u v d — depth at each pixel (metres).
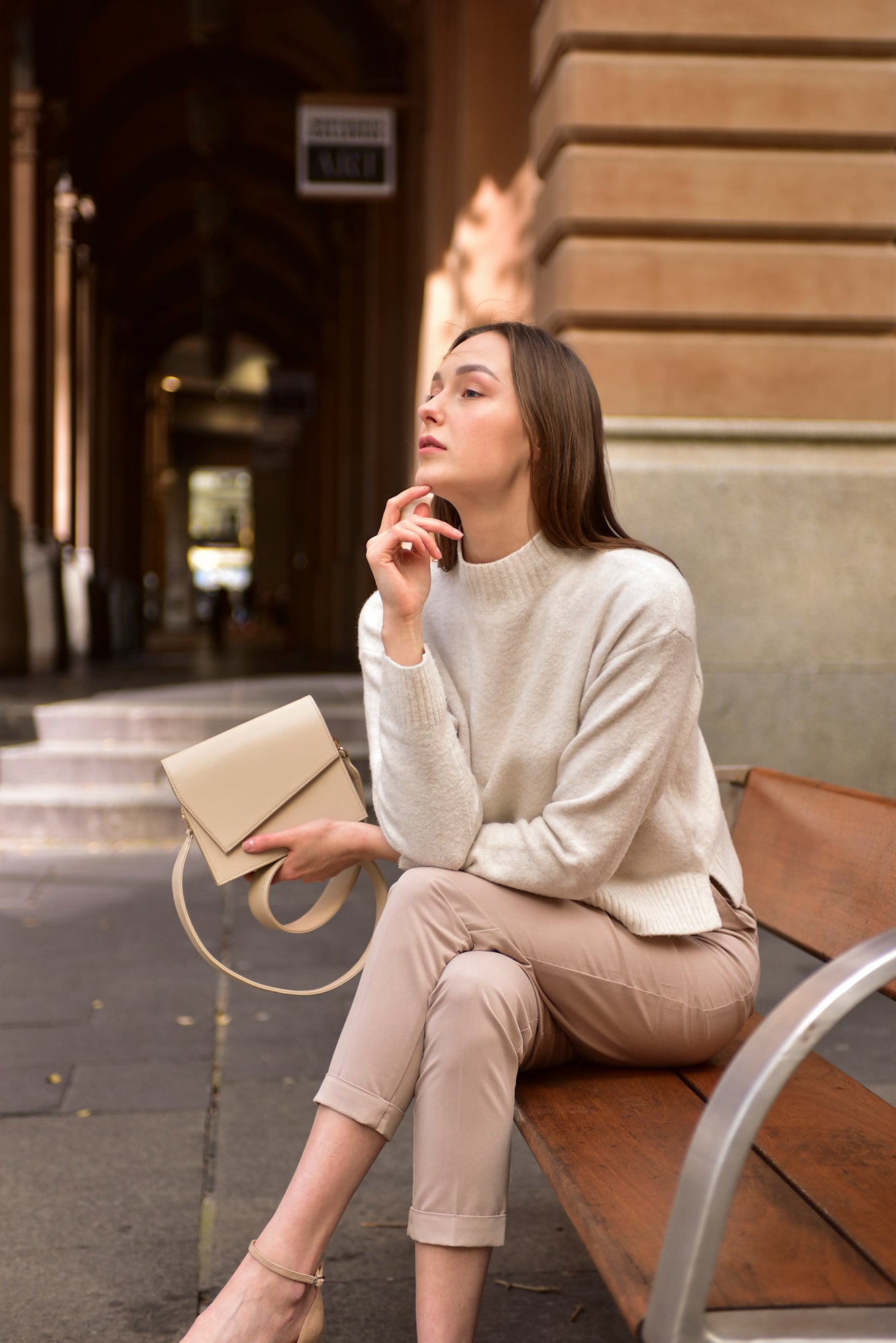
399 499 1.81
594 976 1.69
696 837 1.83
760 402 5.11
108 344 22.55
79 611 16.77
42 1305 2.01
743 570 5.02
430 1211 1.51
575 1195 1.37
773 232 5.10
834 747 5.05
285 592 40.72
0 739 6.96
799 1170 1.48
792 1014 1.15
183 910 1.82
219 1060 3.21
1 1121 2.81
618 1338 1.93
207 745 1.87
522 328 1.87
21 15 11.43
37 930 4.54
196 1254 2.19
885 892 1.87
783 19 5.02
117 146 20.33
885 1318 1.17
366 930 4.56
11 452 10.82
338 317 21.84
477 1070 1.52
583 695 1.78
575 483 1.81
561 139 5.14
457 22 8.71
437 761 1.71
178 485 53.59
